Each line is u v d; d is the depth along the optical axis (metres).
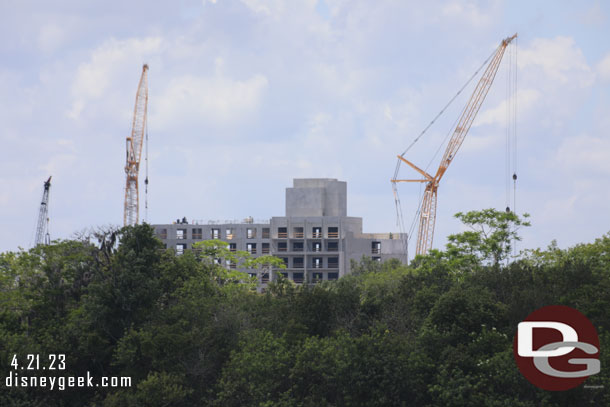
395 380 83.56
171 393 88.19
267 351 92.50
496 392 81.94
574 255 111.38
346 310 105.38
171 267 110.06
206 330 97.94
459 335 89.69
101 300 99.81
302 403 86.00
